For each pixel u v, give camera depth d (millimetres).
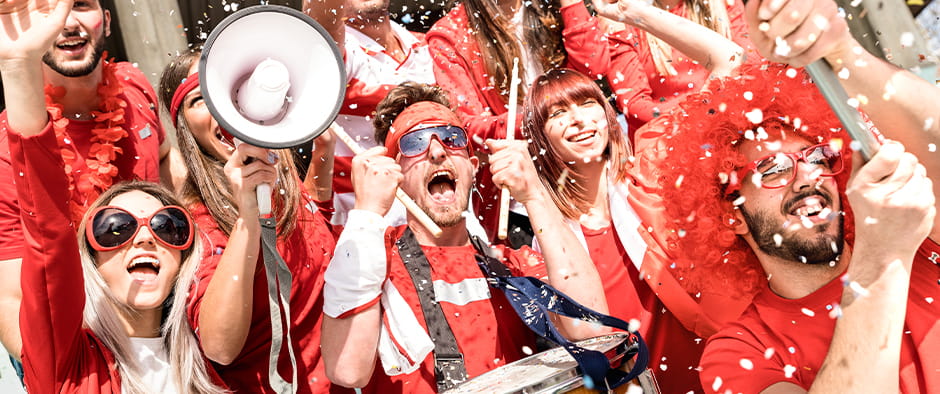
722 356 2141
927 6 3715
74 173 2523
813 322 2018
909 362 1909
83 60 2527
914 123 1692
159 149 2910
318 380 2252
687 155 2145
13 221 2271
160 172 2938
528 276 2314
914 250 1638
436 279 2273
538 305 2102
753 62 2295
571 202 2555
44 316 1864
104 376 1982
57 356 1900
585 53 3055
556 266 2234
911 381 1896
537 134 2578
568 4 3090
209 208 2354
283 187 2326
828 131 1972
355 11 3072
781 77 2018
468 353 2191
